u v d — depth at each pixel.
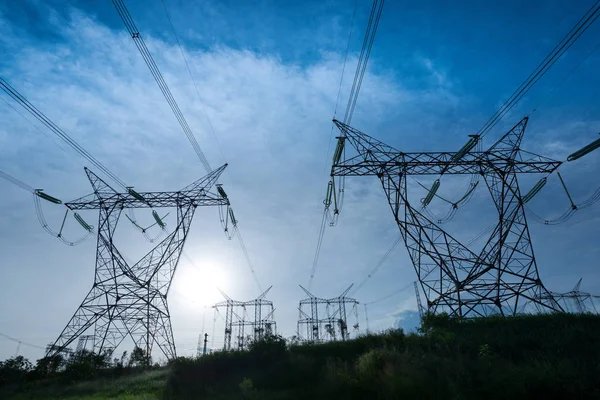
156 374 32.09
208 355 26.58
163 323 42.94
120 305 41.97
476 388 11.90
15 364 38.59
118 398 22.70
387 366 14.76
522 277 32.84
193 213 44.12
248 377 20.56
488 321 22.52
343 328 71.75
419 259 33.91
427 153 34.34
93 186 42.91
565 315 20.81
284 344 25.70
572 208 31.77
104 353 40.69
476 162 34.47
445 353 15.99
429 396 12.26
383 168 34.16
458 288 33.12
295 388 16.64
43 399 26.34
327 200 36.25
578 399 10.53
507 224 34.22
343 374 15.59
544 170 34.72
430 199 37.59
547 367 11.98
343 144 33.81
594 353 13.40
